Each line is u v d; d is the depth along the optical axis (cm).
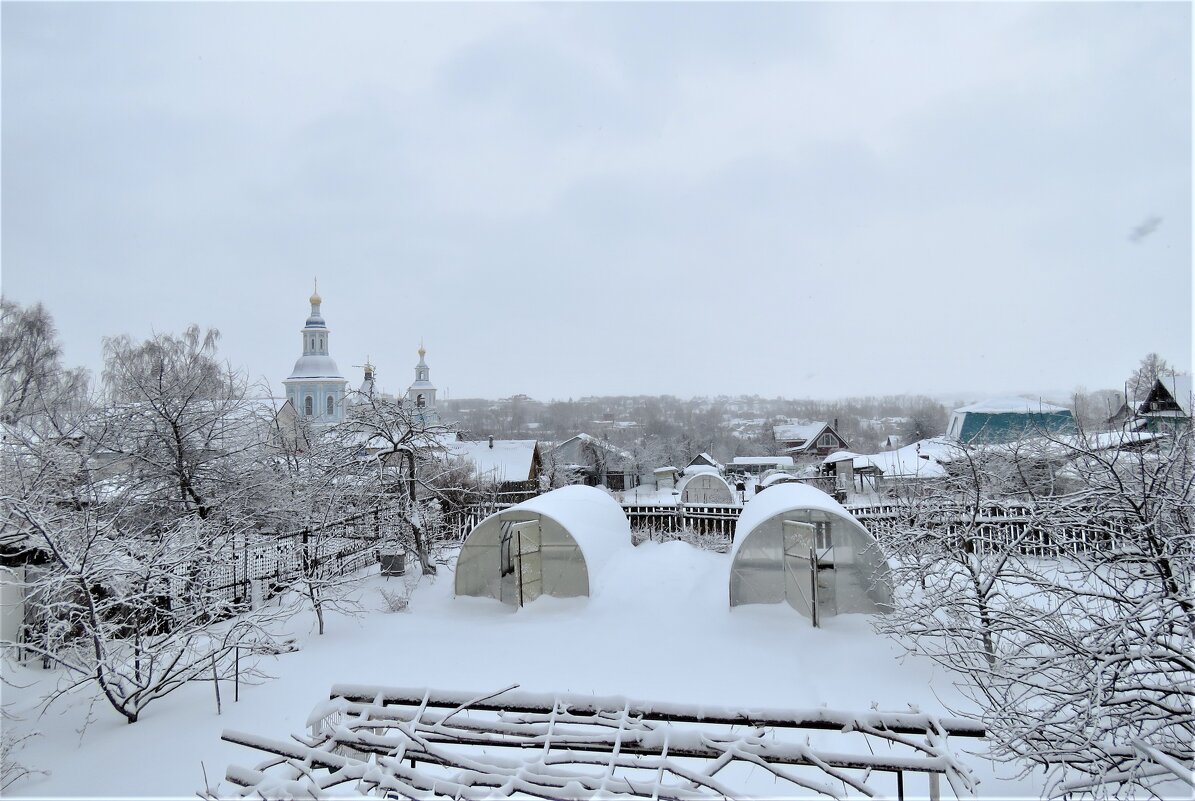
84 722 922
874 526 1612
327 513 1617
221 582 1384
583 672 1083
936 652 1053
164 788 741
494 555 1529
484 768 439
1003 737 652
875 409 10188
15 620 1117
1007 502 1095
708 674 1062
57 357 3406
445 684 1042
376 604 1518
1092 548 841
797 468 4594
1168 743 622
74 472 1424
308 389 5653
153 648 944
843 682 1009
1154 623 708
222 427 1738
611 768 442
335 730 484
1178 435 815
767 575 1375
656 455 6153
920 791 680
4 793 732
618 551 1705
